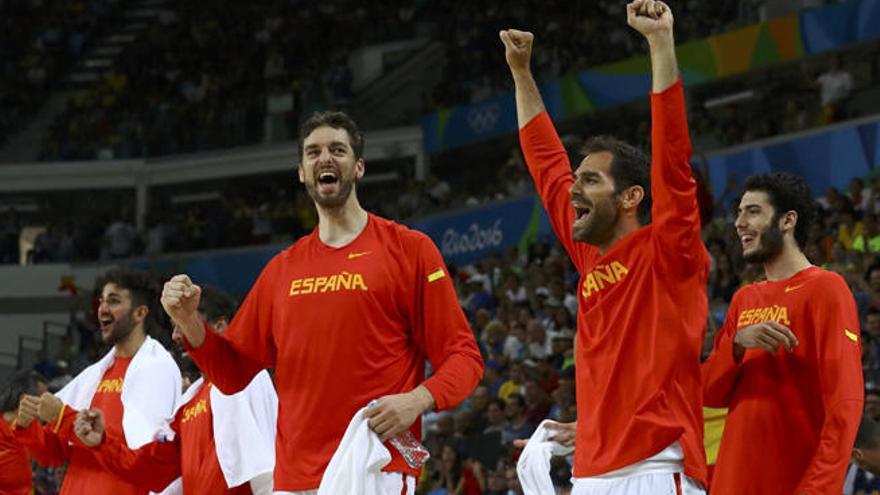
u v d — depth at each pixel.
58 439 14.60
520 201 47.81
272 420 13.40
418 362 10.73
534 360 32.84
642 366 9.59
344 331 10.33
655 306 9.59
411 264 10.54
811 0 46.34
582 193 10.09
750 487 11.13
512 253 43.66
